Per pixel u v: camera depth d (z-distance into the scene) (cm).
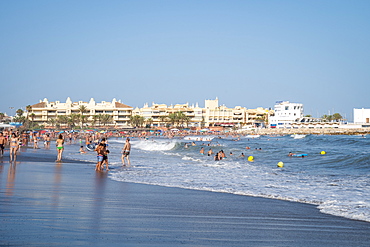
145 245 719
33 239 708
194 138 10669
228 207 1166
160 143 6450
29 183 1521
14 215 898
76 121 16438
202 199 1304
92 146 4444
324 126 15712
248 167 2714
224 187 1633
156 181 1802
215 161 3303
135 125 16712
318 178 2022
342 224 956
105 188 1496
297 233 861
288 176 2117
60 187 1450
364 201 1292
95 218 922
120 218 938
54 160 2880
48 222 848
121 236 771
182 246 727
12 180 1602
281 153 4166
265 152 4397
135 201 1212
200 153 4469
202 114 17338
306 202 1276
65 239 722
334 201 1294
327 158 3312
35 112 17162
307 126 15950
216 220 973
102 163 2358
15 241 690
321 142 7138
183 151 5106
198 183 1758
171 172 2262
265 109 19812
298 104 16838
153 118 17350
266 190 1552
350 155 3291
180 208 1123
